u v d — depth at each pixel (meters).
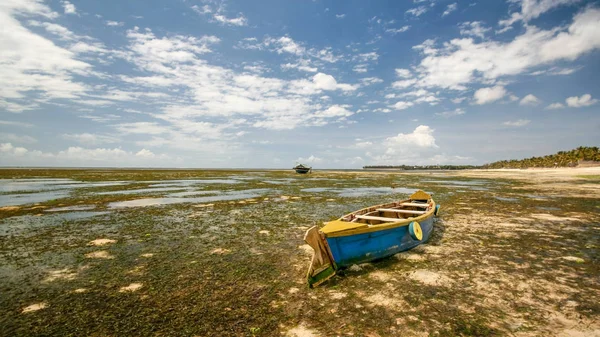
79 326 5.19
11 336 4.90
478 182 40.06
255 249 9.70
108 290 6.67
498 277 7.18
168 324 5.23
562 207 17.44
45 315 5.58
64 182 38.28
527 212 15.91
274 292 6.52
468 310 5.62
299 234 11.60
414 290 6.51
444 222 13.46
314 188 31.86
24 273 7.68
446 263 8.15
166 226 12.96
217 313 5.62
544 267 7.83
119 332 5.00
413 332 4.89
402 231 8.88
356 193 26.67
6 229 12.41
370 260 7.95
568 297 6.12
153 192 26.64
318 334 4.87
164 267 8.09
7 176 51.59
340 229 7.25
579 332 4.84
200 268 8.01
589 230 11.81
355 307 5.78
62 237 11.16
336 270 7.21
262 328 5.07
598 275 7.27
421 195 14.43
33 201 20.36
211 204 19.38
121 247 9.91
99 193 25.52
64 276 7.48
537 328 4.98
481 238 10.67
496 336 4.75
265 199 22.05
